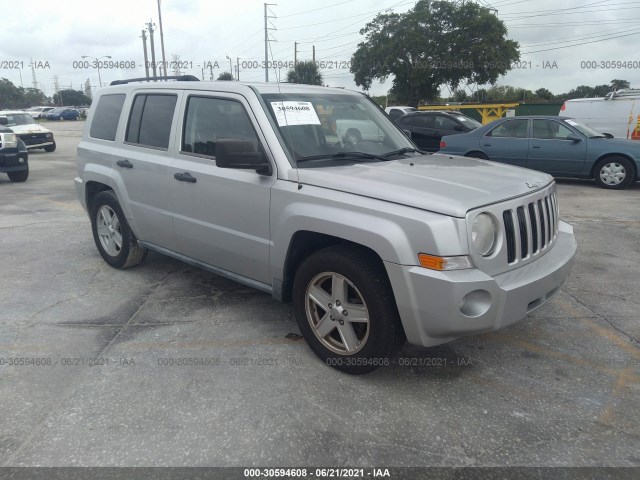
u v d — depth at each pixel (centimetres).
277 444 279
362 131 430
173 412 306
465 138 1180
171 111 457
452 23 2906
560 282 350
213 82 430
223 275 434
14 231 723
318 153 386
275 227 365
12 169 1161
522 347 389
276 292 384
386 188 319
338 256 330
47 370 353
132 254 535
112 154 512
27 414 304
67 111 5881
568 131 1085
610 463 267
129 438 283
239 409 309
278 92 409
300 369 355
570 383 340
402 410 310
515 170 389
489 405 315
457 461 268
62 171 1434
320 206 336
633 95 1457
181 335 406
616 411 310
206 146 421
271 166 368
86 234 707
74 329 416
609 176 1057
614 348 387
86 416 302
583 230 723
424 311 298
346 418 302
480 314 296
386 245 301
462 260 292
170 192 447
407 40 2898
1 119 1769
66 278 533
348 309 338
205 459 268
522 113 2423
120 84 550
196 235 434
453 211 293
